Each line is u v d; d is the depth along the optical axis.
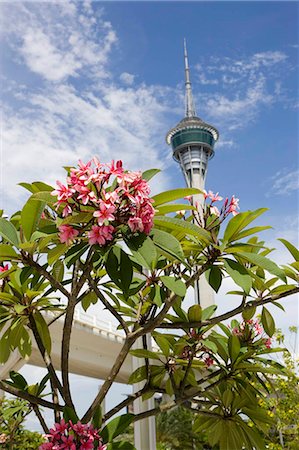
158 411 3.90
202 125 69.44
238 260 3.63
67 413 3.23
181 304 4.10
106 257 2.90
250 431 4.38
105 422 3.86
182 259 2.90
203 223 3.72
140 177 2.91
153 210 2.89
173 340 4.46
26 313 3.70
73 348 24.14
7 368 14.88
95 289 3.53
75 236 2.87
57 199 2.96
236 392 4.54
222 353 4.34
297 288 3.73
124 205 2.89
